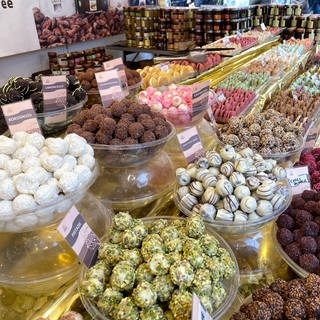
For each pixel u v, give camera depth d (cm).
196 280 79
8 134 145
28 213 87
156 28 441
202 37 414
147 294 76
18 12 359
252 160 119
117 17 477
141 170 128
